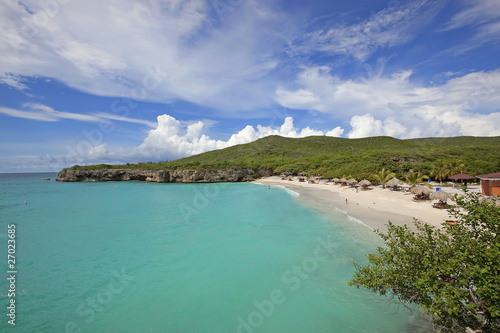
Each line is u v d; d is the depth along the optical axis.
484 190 29.95
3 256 17.22
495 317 5.55
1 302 11.55
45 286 13.08
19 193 57.41
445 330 6.41
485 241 6.05
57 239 20.95
